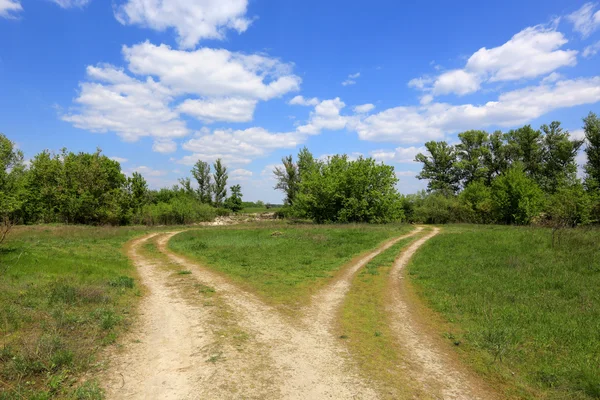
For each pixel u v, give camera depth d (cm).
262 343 707
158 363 605
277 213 6544
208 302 1008
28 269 1221
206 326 801
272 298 1062
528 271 1307
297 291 1151
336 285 1254
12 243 1870
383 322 866
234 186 7694
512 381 569
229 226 4431
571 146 5147
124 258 1830
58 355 580
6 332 682
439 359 655
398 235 2881
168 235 3133
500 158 5888
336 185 4403
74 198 4028
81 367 572
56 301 883
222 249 2109
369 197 4341
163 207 5153
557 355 648
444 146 6431
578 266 1320
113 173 4581
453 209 4931
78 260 1543
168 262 1730
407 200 5234
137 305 968
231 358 630
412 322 870
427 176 6519
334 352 672
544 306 929
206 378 553
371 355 663
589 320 806
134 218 4862
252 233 3092
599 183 3694
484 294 1053
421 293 1138
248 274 1398
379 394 520
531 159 5566
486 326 805
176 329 780
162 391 511
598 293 1012
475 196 4934
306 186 4891
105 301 947
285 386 534
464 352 688
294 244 2292
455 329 815
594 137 4075
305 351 672
